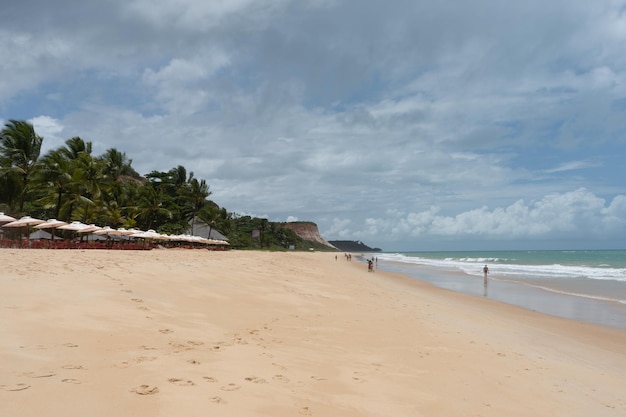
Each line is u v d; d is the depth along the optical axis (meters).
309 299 15.80
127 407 4.49
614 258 101.19
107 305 9.38
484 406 6.54
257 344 8.36
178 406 4.70
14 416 3.97
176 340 7.69
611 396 7.85
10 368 5.15
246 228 138.62
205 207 83.19
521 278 39.81
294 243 179.38
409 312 15.78
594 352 12.06
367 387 6.66
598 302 22.92
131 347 6.80
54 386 4.78
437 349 9.98
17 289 9.52
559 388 8.00
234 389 5.55
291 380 6.38
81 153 51.91
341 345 9.35
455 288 30.39
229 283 16.30
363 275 40.22
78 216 53.03
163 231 72.62
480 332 13.28
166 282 13.85
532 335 13.87
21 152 41.84
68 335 6.88
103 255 23.38
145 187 70.81
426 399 6.50
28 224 35.69
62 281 11.23
